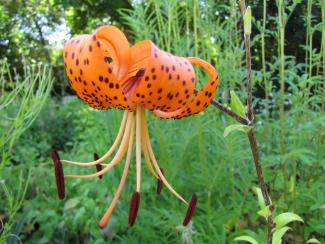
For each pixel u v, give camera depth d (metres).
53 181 0.32
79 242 0.28
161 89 0.12
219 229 0.23
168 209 0.25
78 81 0.13
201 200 0.25
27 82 0.20
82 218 0.27
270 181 0.24
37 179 0.32
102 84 0.12
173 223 0.21
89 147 0.30
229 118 0.24
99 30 0.12
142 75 0.13
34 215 0.28
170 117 0.14
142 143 0.15
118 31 0.12
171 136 0.25
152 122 0.25
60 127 0.53
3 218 0.28
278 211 0.23
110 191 0.25
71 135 0.53
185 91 0.12
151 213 0.22
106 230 0.24
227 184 0.24
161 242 0.23
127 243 0.22
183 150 0.23
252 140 0.14
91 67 0.12
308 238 0.23
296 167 0.25
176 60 0.12
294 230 0.23
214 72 0.13
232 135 0.22
